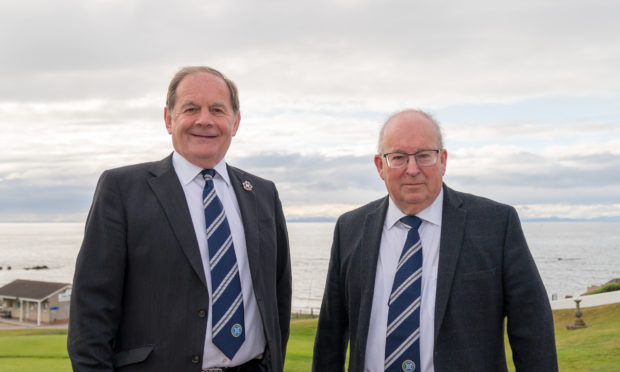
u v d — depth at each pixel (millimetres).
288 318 4047
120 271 3158
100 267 3104
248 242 3443
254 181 3826
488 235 3373
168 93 3469
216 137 3375
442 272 3297
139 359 3076
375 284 3506
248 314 3379
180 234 3182
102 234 3137
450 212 3465
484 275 3291
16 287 58625
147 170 3381
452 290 3270
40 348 16125
